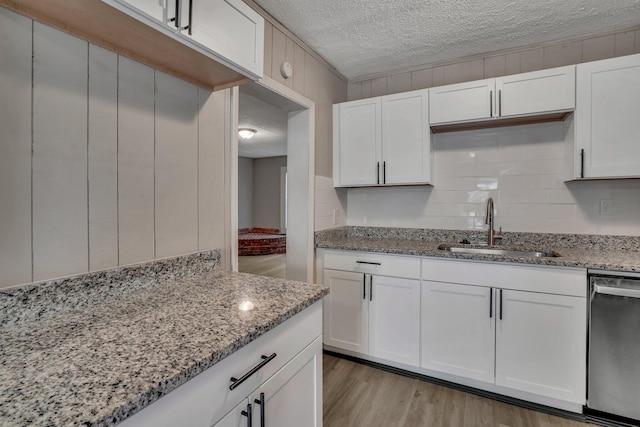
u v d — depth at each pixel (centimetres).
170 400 61
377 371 211
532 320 171
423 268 198
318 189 243
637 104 173
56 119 93
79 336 77
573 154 190
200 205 143
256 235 775
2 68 82
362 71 269
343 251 225
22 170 87
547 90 192
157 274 121
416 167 230
